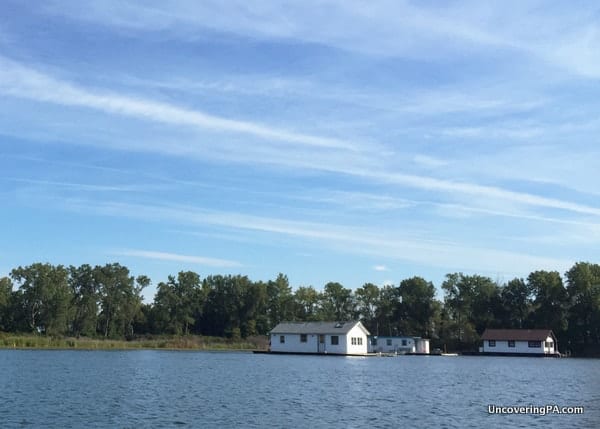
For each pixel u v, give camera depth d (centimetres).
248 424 3272
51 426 3164
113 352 11394
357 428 3177
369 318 17200
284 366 8044
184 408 3834
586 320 14062
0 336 12912
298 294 17338
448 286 16588
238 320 16325
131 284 15750
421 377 6462
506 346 13275
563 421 3438
